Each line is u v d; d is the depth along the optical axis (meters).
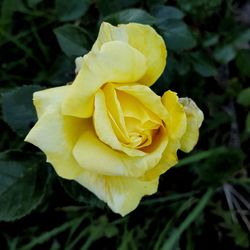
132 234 0.32
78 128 0.18
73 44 0.24
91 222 0.32
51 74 0.28
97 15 0.31
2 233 0.33
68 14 0.29
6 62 0.34
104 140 0.17
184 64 0.29
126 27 0.19
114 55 0.17
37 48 0.34
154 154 0.18
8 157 0.23
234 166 0.31
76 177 0.19
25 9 0.33
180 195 0.32
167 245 0.30
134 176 0.18
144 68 0.18
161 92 0.25
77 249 0.33
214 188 0.32
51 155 0.18
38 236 0.33
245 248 0.34
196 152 0.32
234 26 0.31
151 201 0.32
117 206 0.19
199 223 0.33
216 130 0.34
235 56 0.32
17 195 0.23
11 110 0.24
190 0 0.30
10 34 0.33
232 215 0.33
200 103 0.29
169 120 0.18
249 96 0.30
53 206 0.32
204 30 0.32
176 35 0.26
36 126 0.18
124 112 0.17
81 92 0.17
